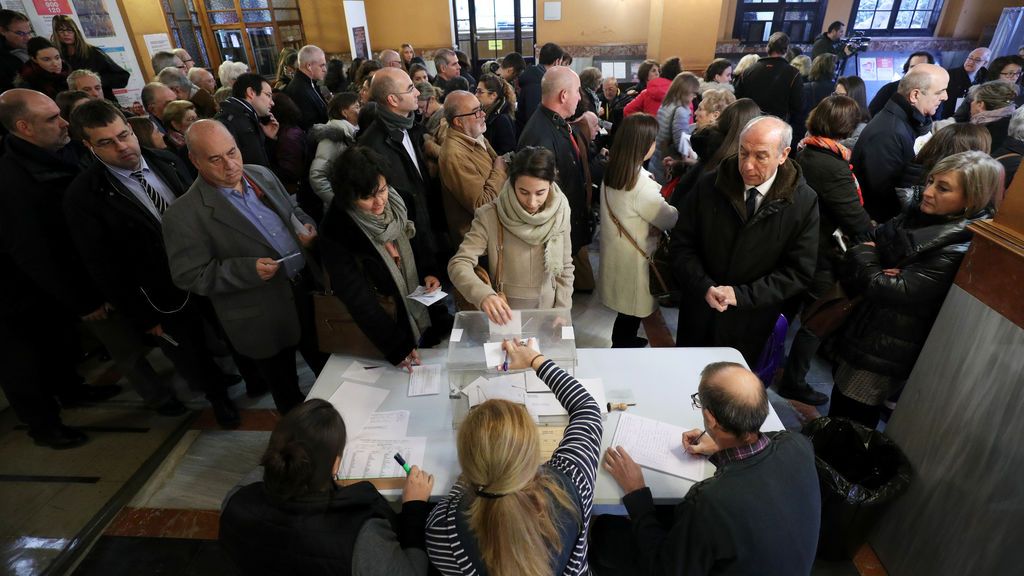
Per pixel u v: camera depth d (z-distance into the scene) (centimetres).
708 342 225
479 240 182
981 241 132
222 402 242
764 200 181
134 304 202
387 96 231
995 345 128
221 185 176
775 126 169
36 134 185
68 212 183
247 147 284
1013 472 122
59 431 234
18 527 200
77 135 181
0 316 205
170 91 297
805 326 197
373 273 175
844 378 190
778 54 418
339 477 133
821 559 176
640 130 206
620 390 163
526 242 177
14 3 348
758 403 109
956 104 446
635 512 124
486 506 88
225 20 716
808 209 183
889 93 424
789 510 105
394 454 140
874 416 196
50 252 193
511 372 152
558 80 243
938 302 157
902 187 237
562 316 162
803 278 189
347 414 154
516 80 496
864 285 170
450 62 462
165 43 548
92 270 191
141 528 197
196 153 167
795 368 244
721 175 188
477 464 88
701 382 117
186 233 174
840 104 205
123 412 256
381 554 97
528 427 91
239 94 299
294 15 726
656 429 147
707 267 208
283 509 97
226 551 101
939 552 147
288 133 325
